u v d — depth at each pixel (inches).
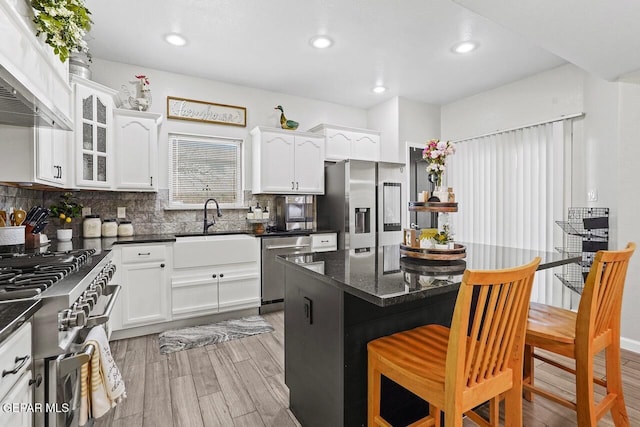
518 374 48.4
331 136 170.7
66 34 59.8
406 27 107.4
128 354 101.7
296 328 71.2
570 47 88.7
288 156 158.9
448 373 41.3
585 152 123.8
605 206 114.5
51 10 55.3
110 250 89.4
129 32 110.4
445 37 113.6
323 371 61.2
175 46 120.4
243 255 133.3
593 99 120.0
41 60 57.7
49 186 94.3
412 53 124.9
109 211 132.7
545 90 138.9
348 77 149.0
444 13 99.8
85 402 48.8
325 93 169.9
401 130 175.0
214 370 92.0
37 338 42.2
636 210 104.9
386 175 164.9
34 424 41.9
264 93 166.1
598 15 73.9
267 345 108.5
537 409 74.4
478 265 66.7
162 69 141.0
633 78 104.4
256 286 136.2
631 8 71.1
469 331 73.1
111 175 118.5
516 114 149.7
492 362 45.1
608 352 64.9
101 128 115.1
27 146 76.3
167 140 144.8
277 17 101.9
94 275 61.6
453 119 180.5
